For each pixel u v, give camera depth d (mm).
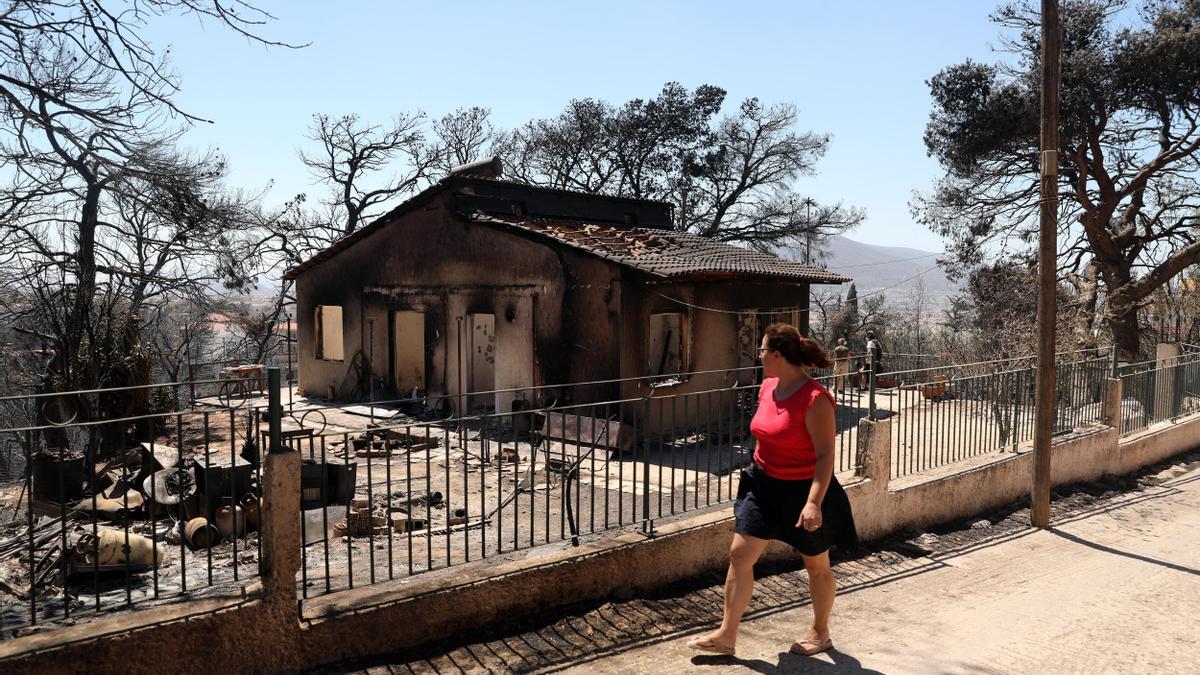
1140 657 4887
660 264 13797
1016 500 9008
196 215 18562
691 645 4609
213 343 32938
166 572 5102
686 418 6090
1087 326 24453
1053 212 8023
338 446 11047
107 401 11820
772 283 16297
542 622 4977
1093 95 23484
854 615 5480
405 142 35656
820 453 4363
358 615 4336
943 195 29672
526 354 14781
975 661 4758
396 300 17141
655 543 5641
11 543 5340
